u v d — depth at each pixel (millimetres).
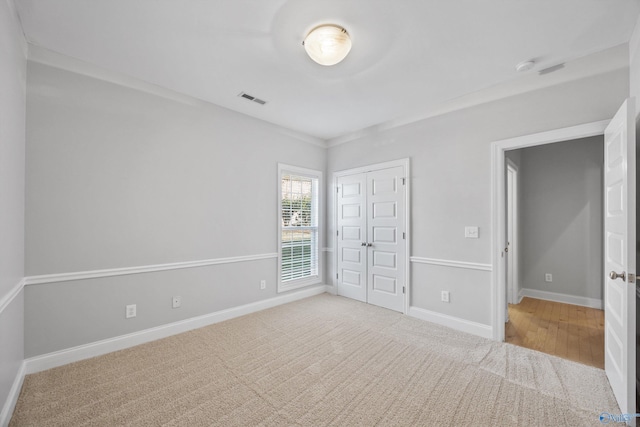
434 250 3197
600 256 3691
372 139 3885
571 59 2279
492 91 2754
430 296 3229
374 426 1598
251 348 2535
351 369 2188
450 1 1659
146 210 2678
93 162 2387
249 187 3529
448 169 3090
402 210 3508
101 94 2432
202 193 3084
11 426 1578
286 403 1790
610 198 1955
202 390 1919
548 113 2453
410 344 2621
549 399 1820
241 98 3018
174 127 2869
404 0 1654
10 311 1704
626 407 1589
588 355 2414
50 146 2188
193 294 3004
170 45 2102
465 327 2910
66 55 2240
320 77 2564
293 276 4094
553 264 4023
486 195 2801
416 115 3367
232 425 1604
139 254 2633
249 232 3531
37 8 1719
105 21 1843
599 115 2215
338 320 3240
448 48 2127
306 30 1929
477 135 2871
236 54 2217
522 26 1879
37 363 2105
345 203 4258
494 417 1664
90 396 1843
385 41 2041
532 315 3410
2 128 1527
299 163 4152
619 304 1746
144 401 1800
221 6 1706
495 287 2725
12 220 1746
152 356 2381
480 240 2838
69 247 2264
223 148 3270
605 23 1846
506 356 2396
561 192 3971
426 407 1754
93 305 2381
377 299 3793
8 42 1621
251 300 3543
